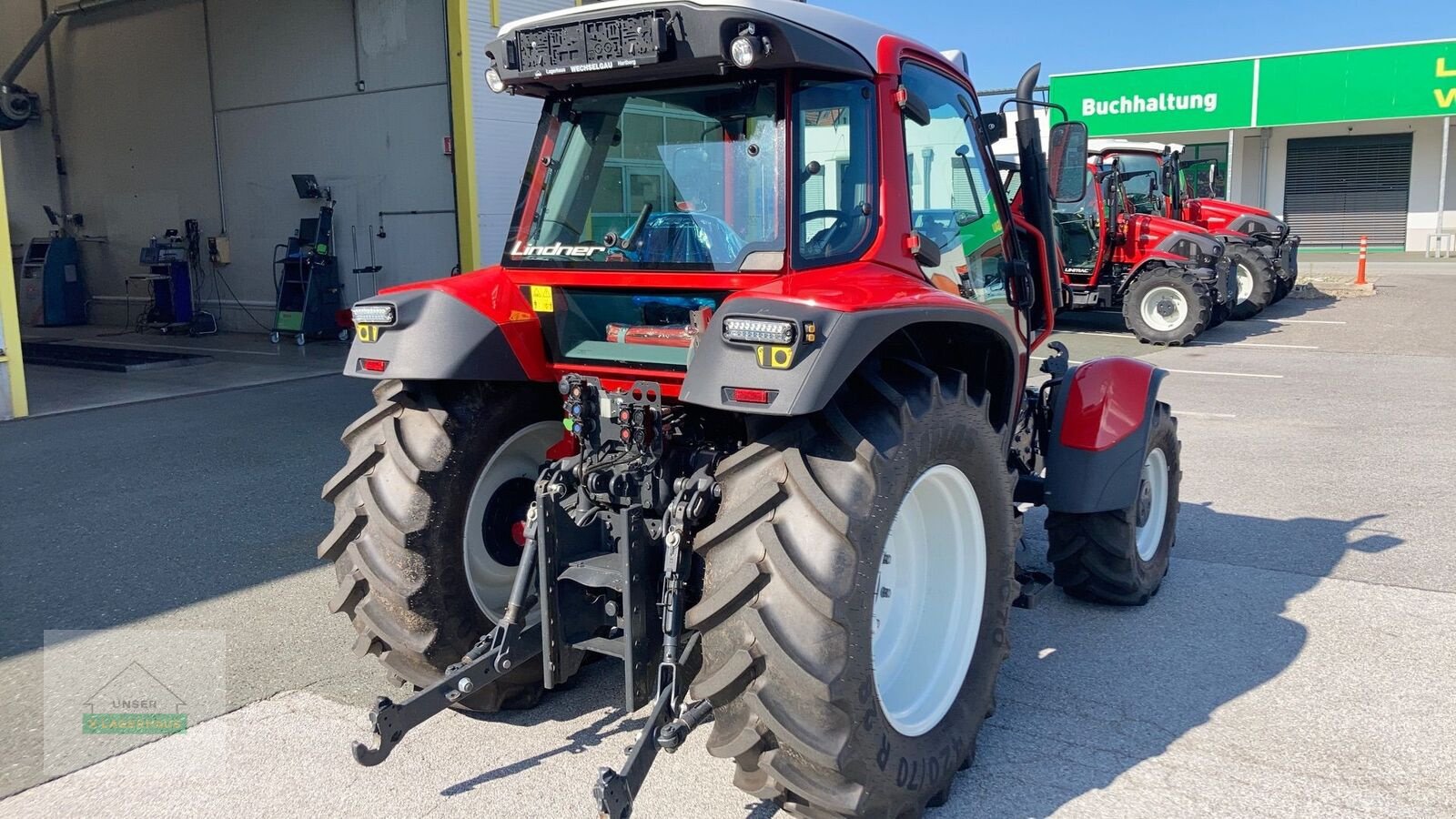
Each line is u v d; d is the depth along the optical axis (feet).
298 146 47.96
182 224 53.62
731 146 9.64
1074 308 45.88
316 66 46.39
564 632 9.80
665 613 9.08
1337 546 17.29
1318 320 48.16
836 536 8.43
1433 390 30.94
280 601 15.48
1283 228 52.70
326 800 10.09
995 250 12.69
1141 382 14.02
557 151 10.85
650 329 10.23
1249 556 16.88
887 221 10.10
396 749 11.02
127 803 10.11
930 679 10.16
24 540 18.48
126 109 54.85
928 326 10.29
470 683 9.80
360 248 46.52
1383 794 9.90
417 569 10.65
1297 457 23.30
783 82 9.39
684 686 9.15
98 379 36.94
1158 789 10.08
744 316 8.29
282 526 19.20
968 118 12.16
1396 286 62.28
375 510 10.71
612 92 10.48
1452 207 91.35
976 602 10.47
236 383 35.91
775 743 8.52
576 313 10.66
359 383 36.04
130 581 16.30
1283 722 11.37
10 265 29.66
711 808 9.84
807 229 9.52
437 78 42.47
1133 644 13.53
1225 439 25.21
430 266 44.24
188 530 19.01
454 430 10.91
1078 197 13.28
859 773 8.55
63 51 56.59
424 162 43.55
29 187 59.93
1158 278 42.24
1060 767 10.54
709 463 9.85
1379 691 12.07
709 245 9.74
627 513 9.20
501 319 10.66
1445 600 14.83
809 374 8.04
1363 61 83.30
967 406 9.86
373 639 11.03
